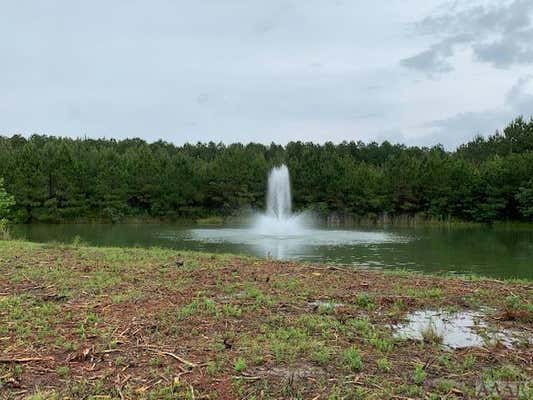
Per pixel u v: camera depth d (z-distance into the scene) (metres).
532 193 35.88
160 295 6.04
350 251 15.58
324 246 17.06
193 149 63.56
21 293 6.12
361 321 5.01
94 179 39.12
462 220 39.53
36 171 36.44
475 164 47.59
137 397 3.31
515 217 38.50
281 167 40.38
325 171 41.94
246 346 4.27
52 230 28.09
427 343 4.49
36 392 3.37
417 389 3.46
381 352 4.22
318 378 3.63
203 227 31.53
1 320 4.95
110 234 24.23
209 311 5.29
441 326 5.07
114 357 4.02
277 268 8.10
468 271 11.84
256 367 3.83
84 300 5.80
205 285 6.64
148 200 40.88
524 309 5.66
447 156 44.66
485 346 4.46
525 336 4.80
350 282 7.03
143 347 4.23
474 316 5.44
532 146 53.19
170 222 39.97
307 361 3.96
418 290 6.54
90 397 3.28
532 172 37.22
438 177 39.38
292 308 5.53
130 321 4.94
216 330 4.71
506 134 57.44
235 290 6.41
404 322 5.18
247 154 47.41
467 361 4.03
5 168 36.53
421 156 51.53
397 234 25.16
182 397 3.32
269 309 5.46
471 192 38.44
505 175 37.66
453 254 15.89
